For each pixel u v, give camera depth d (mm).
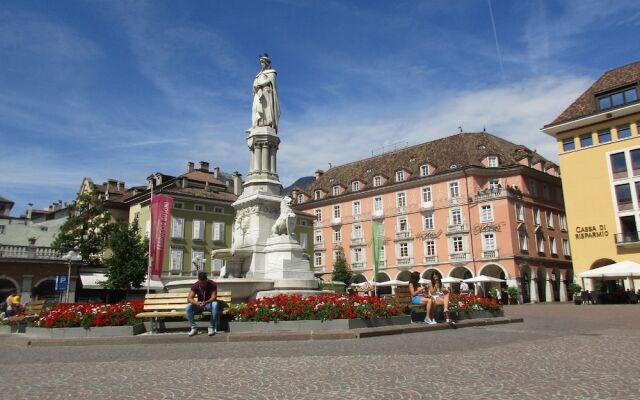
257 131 19531
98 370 7344
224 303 11945
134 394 5703
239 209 19219
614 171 41562
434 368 7098
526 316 21266
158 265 26953
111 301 44156
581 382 6031
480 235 52906
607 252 41312
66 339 11094
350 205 65812
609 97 42312
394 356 8289
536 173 55844
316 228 68875
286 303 12344
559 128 44469
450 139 62625
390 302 13922
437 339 10891
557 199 59344
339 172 73438
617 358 7875
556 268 55531
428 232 57188
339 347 9570
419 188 59188
